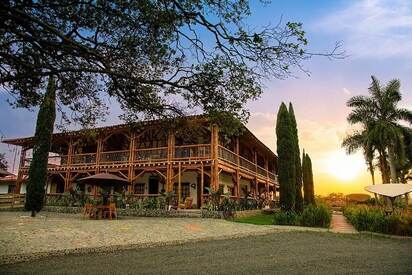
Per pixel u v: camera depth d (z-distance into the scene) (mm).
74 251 8172
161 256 7969
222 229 13391
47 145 22016
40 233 10203
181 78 6039
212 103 6129
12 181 35250
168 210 19656
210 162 21328
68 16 5672
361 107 34750
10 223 12289
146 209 20156
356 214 17047
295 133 26469
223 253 8477
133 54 6195
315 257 8070
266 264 7086
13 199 25500
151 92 6398
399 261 7668
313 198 33531
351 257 8148
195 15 5281
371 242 11539
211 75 5875
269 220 19328
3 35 5625
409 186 19094
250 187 34625
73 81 6695
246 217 21188
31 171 21391
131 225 13500
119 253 8352
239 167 26188
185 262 7242
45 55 5855
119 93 6621
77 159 26984
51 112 22391
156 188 26391
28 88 6320
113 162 24969
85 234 10586
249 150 33688
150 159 23516
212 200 19672
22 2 4777
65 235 10156
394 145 32312
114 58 6078
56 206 22969
